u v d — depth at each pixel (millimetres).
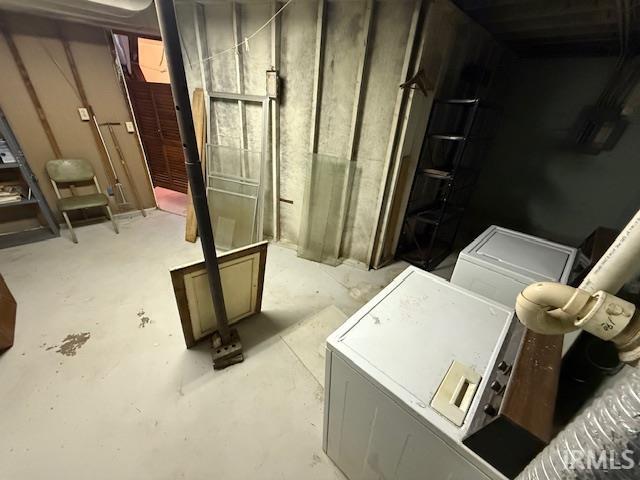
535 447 543
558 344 702
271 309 2119
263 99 2469
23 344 1694
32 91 2625
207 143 2861
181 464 1207
